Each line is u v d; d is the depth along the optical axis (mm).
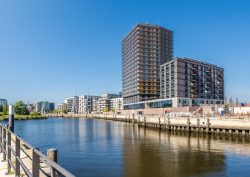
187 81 152750
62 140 56531
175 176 26359
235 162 32188
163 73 164625
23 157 14914
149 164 31453
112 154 38281
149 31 182875
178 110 129750
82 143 51250
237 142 50906
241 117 68312
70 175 3447
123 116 155125
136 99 181000
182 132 73812
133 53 186500
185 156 36375
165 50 187875
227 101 147000
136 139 58406
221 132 62156
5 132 14273
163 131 79500
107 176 26422
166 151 40906
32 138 61000
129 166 30344
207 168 29422
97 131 82312
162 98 161125
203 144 48844
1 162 13781
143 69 179250
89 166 30406
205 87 161125
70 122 150375
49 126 110000
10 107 22375
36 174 5887
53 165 4195
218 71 172250
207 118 66125
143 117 104188
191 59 157000
